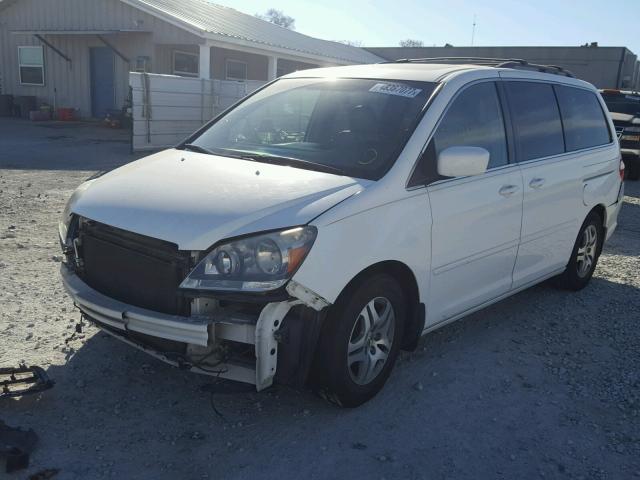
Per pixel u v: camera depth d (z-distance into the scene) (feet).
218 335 10.18
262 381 9.99
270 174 11.73
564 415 11.96
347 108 13.60
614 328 16.42
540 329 16.19
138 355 13.29
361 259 10.71
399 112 12.92
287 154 12.92
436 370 13.55
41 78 76.43
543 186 15.38
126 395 11.78
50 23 73.46
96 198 11.62
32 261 19.03
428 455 10.49
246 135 14.29
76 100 74.54
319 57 77.25
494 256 14.23
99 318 10.93
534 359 14.37
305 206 10.44
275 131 14.05
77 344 13.60
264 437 10.75
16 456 9.37
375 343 11.74
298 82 15.49
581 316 17.22
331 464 10.11
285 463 10.07
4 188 30.42
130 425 10.85
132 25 67.21
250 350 10.40
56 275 17.89
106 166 40.47
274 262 9.78
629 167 47.50
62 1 71.87
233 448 10.39
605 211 19.07
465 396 12.49
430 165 12.32
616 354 14.83
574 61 105.19
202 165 12.55
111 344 13.70
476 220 13.26
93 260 11.40
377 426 11.26
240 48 65.67
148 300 10.48
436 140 12.62
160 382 12.34
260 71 82.48
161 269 10.19
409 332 12.56
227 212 10.27
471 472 10.11
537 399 12.52
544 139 16.05
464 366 13.82
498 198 13.83
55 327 14.34
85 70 72.95
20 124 67.00
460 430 11.28
